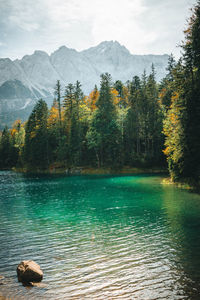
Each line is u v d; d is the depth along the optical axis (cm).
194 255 1130
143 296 809
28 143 7762
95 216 1922
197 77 3328
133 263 1055
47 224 1717
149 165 6419
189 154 3331
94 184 4059
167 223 1680
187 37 3397
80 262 1076
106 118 6694
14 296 807
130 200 2570
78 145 6994
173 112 3684
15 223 1756
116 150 6675
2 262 1093
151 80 6975
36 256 1155
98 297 807
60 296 812
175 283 885
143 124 6950
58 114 8356
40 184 4259
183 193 2947
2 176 6169
